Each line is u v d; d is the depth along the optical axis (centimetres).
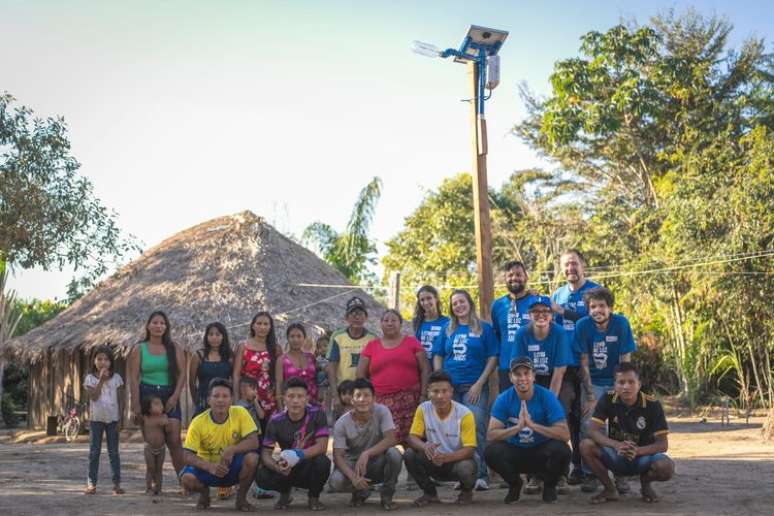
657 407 633
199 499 655
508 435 639
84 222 1898
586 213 3078
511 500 654
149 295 1647
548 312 690
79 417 1691
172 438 740
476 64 854
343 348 794
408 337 750
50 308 2938
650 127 2694
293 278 1723
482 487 732
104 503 679
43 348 1633
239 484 647
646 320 2389
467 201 3550
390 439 652
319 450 642
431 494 664
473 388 719
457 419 650
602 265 2550
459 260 3372
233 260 1712
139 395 735
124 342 1525
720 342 2053
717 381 2148
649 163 2747
